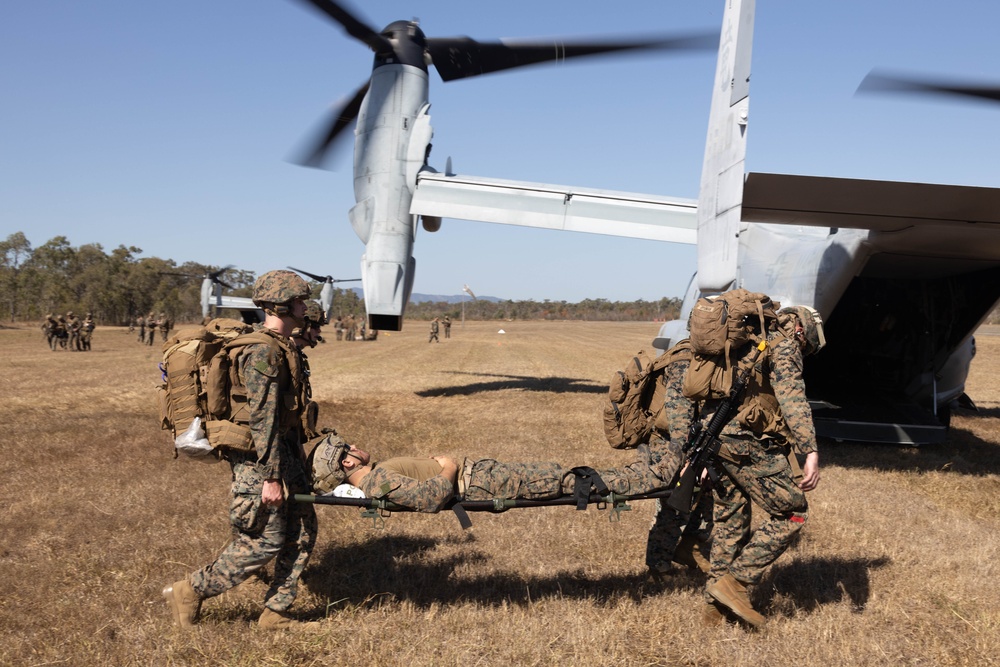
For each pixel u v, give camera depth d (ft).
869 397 31.78
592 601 12.27
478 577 13.73
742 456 10.76
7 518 17.25
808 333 11.11
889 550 15.66
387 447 27.48
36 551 14.96
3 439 27.68
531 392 49.70
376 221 44.57
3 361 74.69
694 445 11.15
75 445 26.58
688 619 11.76
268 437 10.16
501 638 10.92
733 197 21.22
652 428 12.98
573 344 131.44
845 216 22.94
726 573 11.35
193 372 10.58
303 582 13.30
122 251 330.75
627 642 10.88
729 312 10.50
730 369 10.68
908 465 26.17
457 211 43.55
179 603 11.01
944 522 18.33
